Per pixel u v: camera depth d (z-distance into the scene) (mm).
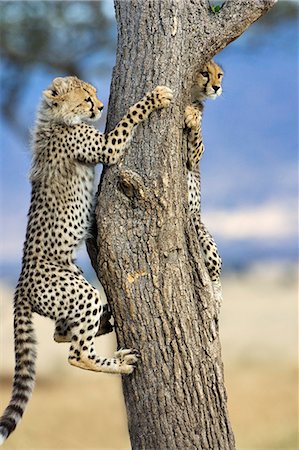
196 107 11406
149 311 10156
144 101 10281
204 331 10297
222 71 12469
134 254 10156
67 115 12203
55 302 11297
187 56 10367
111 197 10297
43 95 12312
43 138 12203
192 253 10328
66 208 11703
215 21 10336
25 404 11281
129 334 10266
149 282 10141
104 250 10250
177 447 10180
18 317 11531
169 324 10156
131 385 10367
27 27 27156
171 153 10242
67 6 27078
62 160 11891
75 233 11703
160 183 10148
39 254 11602
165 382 10180
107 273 10273
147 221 10141
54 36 27750
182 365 10180
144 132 10328
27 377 11398
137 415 10367
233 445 10445
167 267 10156
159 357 10180
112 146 10391
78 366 11086
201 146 11156
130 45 10477
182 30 10352
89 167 12008
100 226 10289
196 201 11852
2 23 26859
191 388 10203
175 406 10180
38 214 11812
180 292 10180
